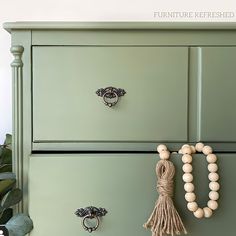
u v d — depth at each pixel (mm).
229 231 874
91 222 872
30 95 893
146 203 869
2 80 1336
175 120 899
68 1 1341
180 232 849
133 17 1346
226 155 869
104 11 1344
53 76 893
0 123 1339
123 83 895
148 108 896
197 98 905
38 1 1338
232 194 872
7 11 1334
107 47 893
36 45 894
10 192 861
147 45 897
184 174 850
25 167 901
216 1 1353
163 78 896
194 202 846
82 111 893
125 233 872
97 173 867
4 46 1335
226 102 904
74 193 868
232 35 904
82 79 892
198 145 884
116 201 870
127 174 867
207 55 900
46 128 895
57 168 866
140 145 904
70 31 891
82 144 901
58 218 869
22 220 850
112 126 896
